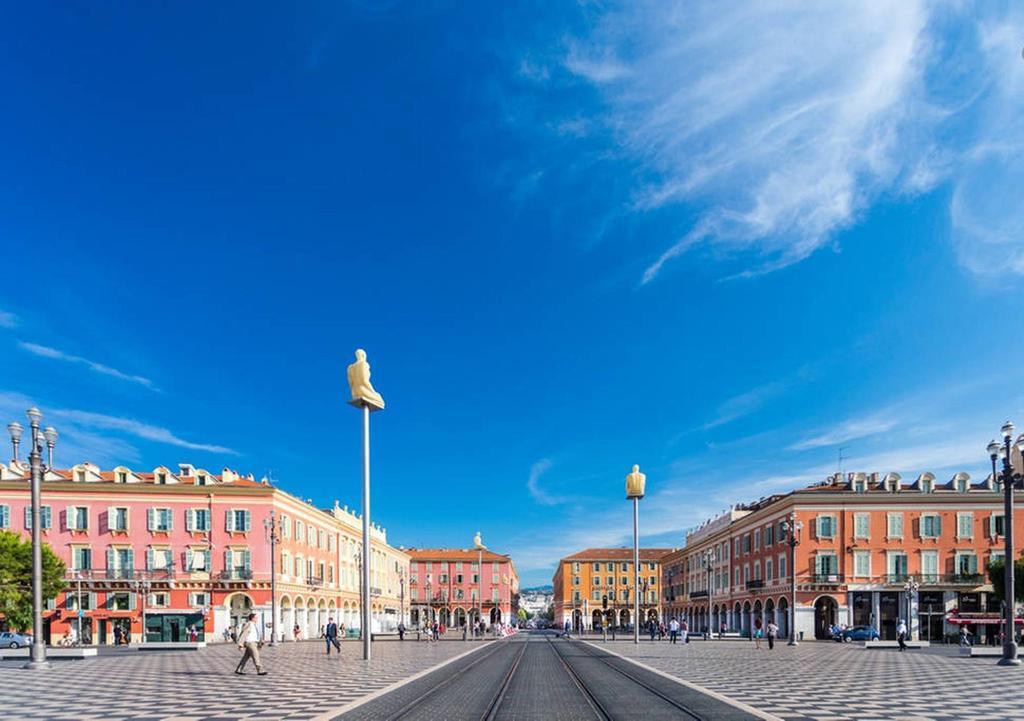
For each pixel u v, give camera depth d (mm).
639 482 58031
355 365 35438
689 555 107250
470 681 22547
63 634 58000
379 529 106562
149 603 60562
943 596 61281
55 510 60625
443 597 125375
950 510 62625
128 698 18531
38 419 29672
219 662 33219
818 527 63531
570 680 22938
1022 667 28719
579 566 146625
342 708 16125
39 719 15172
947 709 16188
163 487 62094
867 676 24609
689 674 25453
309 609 73312
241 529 62812
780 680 23000
